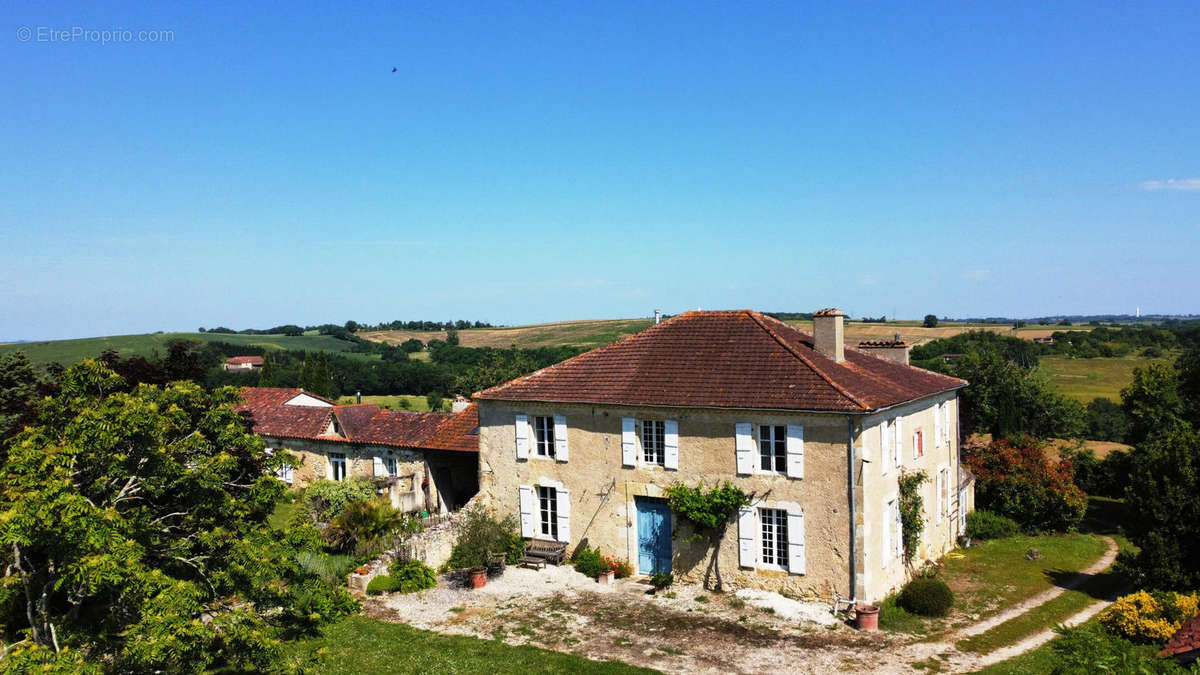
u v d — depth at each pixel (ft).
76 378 48.19
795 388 71.31
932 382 91.61
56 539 38.19
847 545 67.67
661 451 77.46
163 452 45.32
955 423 98.02
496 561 81.20
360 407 127.13
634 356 85.10
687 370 79.51
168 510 50.42
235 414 53.57
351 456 120.67
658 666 58.29
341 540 85.97
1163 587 68.74
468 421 110.42
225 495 49.32
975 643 62.23
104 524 39.40
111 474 42.63
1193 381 126.00
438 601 74.08
